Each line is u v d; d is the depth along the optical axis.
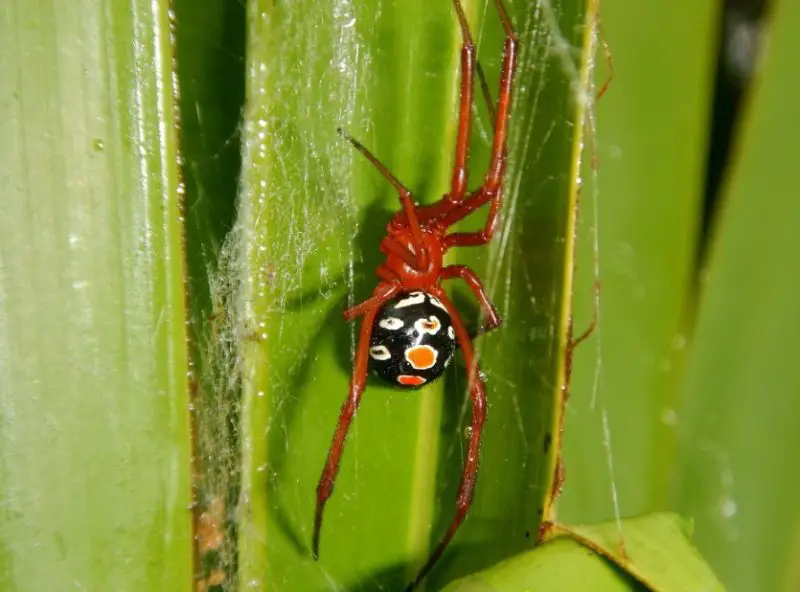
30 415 0.10
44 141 0.10
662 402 0.13
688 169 0.12
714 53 0.12
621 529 0.10
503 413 0.11
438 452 0.11
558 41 0.10
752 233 0.12
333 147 0.10
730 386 0.13
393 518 0.11
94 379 0.10
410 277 0.11
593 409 0.12
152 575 0.10
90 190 0.10
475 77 0.11
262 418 0.10
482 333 0.11
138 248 0.10
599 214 0.12
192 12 0.10
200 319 0.10
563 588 0.10
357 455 0.11
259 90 0.10
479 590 0.10
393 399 0.11
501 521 0.11
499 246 0.11
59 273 0.10
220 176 0.10
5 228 0.10
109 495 0.10
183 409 0.10
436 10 0.10
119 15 0.09
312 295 0.11
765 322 0.12
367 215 0.11
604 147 0.12
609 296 0.12
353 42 0.10
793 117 0.12
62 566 0.10
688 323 0.12
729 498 0.13
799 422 0.12
